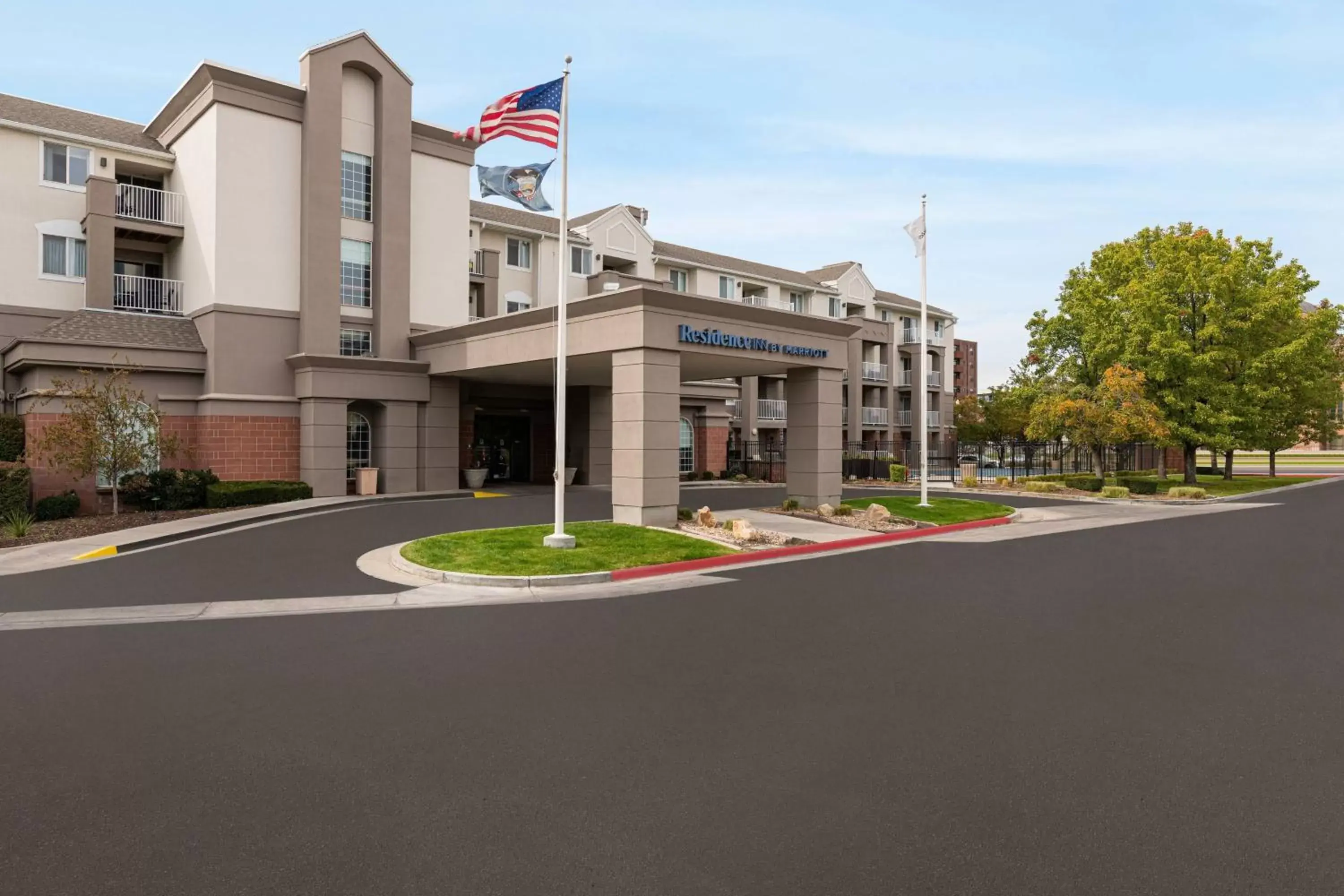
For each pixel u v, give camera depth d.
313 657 8.20
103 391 20.81
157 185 28.48
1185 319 38.47
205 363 25.25
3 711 6.49
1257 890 3.88
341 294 27.45
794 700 6.80
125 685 7.21
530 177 17.66
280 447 25.98
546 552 14.59
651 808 4.77
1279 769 5.35
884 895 3.83
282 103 26.23
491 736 5.95
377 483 27.08
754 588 12.42
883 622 9.88
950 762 5.45
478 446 35.44
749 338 20.95
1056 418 35.19
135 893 3.86
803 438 23.44
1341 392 46.53
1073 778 5.20
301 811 4.74
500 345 24.64
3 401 24.16
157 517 20.42
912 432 57.06
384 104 28.09
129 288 26.50
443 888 3.90
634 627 9.61
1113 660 8.09
